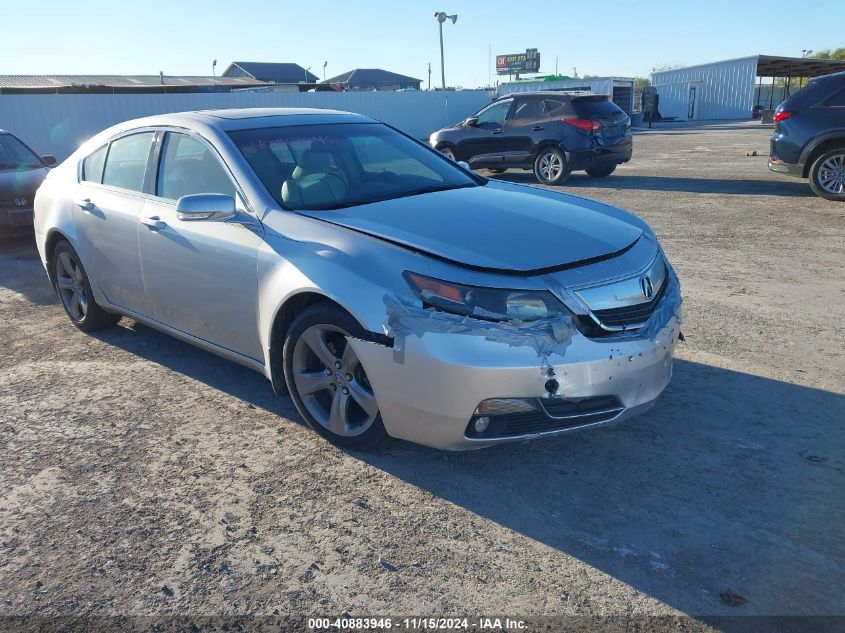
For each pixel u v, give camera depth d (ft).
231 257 11.70
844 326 15.88
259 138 13.09
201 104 72.54
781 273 20.42
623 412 9.81
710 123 120.88
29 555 8.79
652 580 8.05
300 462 10.78
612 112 42.52
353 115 15.51
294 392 11.31
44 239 16.89
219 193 12.46
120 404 13.03
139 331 17.07
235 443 11.43
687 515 9.20
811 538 8.66
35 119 61.72
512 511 9.42
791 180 39.86
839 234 25.26
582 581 8.07
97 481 10.42
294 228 11.09
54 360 15.38
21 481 10.48
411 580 8.16
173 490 10.12
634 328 9.84
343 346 10.66
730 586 7.91
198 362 14.97
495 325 9.10
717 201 33.53
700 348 14.87
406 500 9.73
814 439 11.02
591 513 9.32
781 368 13.73
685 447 10.89
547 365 9.11
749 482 9.90
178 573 8.38
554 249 10.01
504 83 110.11
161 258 13.21
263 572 8.36
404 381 9.50
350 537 8.96
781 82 173.47
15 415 12.69
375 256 9.97
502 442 9.48
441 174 14.21
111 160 15.35
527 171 53.06
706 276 20.42
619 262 10.09
